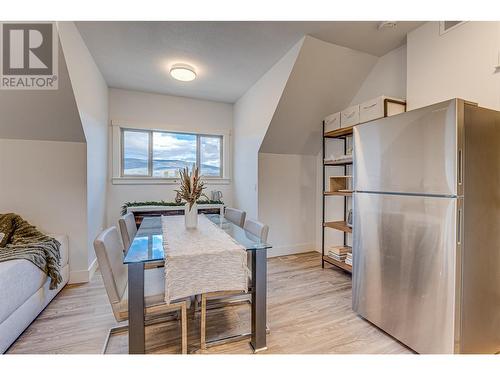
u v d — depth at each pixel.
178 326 1.88
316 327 1.86
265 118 3.24
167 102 3.95
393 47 2.64
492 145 1.49
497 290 1.54
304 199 3.88
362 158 1.93
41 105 2.21
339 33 2.36
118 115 3.67
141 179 3.83
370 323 1.91
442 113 1.40
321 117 3.31
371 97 2.97
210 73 3.18
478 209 1.43
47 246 2.11
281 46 2.57
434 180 1.44
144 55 2.71
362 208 1.94
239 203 4.14
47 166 2.53
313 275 2.91
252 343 1.63
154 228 2.16
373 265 1.85
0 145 2.40
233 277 1.50
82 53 2.41
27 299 1.77
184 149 4.18
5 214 2.30
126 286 1.65
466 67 1.89
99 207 3.16
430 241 1.46
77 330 1.78
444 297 1.39
